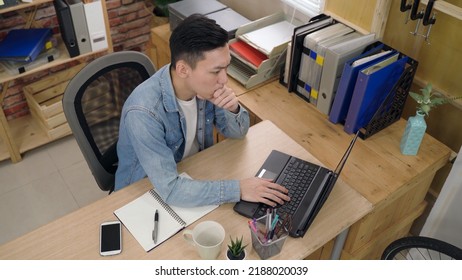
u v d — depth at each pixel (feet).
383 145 6.59
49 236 4.83
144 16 11.32
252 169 5.64
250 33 8.04
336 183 5.50
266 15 9.27
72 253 4.67
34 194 8.92
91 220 4.99
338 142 6.64
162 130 5.31
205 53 4.66
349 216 5.12
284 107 7.31
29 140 9.71
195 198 5.06
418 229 8.01
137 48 11.80
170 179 5.10
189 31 4.64
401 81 6.32
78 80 5.60
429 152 6.51
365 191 5.90
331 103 6.93
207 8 9.08
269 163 5.65
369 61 6.31
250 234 4.89
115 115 6.17
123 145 5.65
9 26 9.38
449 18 6.22
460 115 6.68
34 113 9.84
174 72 5.19
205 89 5.02
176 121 5.50
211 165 5.67
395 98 6.54
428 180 6.72
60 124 9.66
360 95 6.28
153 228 4.91
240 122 5.88
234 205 5.17
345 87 6.44
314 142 6.64
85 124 5.78
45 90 9.72
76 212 5.07
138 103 5.15
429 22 6.07
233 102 5.50
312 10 8.10
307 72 7.13
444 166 7.11
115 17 10.91
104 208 5.11
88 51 9.19
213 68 4.77
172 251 4.71
